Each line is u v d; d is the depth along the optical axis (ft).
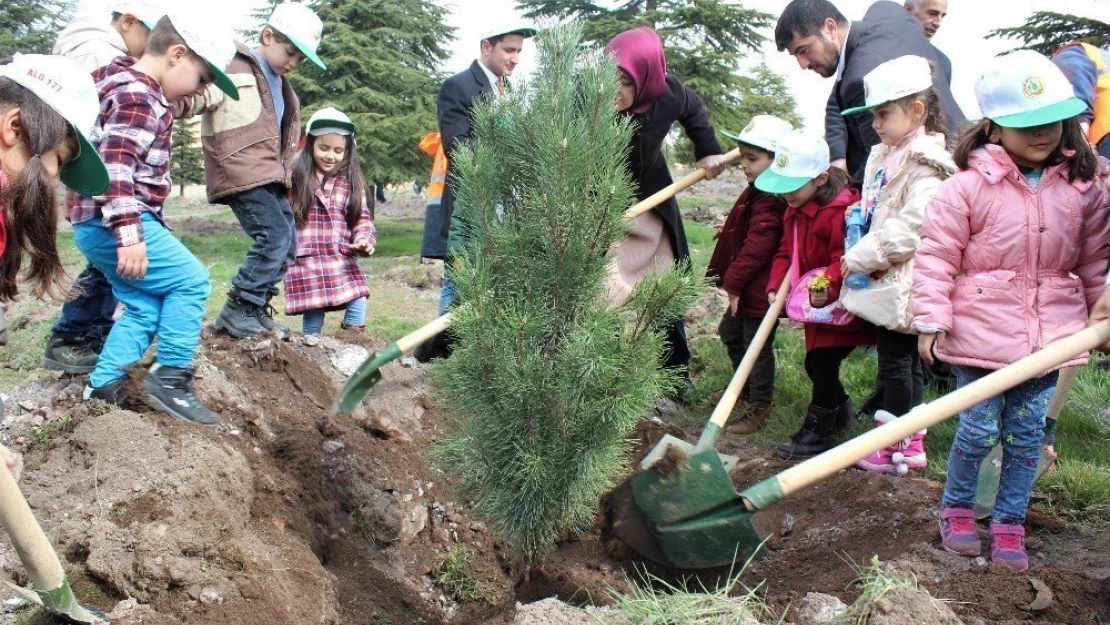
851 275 13.93
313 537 12.37
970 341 10.88
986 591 10.16
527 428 10.63
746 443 18.40
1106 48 16.51
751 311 18.28
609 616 9.16
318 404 15.46
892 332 14.38
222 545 10.68
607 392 10.48
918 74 13.16
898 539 12.10
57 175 8.73
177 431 12.24
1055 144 10.36
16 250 8.35
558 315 10.69
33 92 8.15
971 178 10.80
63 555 10.19
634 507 11.32
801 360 22.11
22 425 12.30
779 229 17.61
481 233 10.81
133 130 12.07
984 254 10.78
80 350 13.94
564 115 10.57
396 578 12.82
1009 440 10.89
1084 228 10.66
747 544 10.43
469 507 11.85
